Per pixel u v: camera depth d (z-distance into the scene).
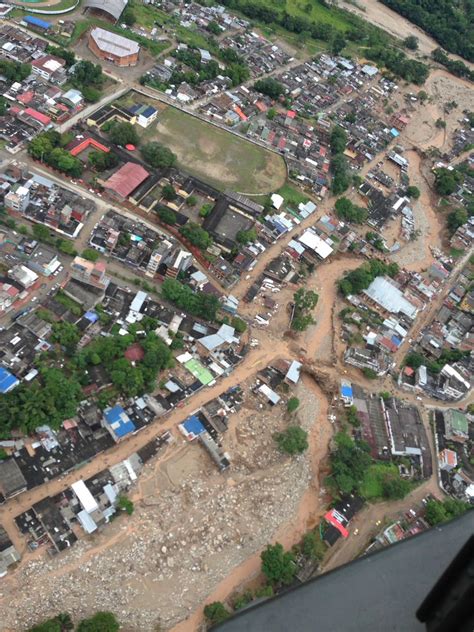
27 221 135.50
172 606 91.50
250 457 112.31
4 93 161.88
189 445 110.25
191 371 120.06
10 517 93.06
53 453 100.38
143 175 153.12
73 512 95.25
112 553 93.19
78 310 120.31
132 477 101.81
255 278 146.50
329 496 112.06
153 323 123.94
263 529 103.88
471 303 157.88
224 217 155.75
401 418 127.44
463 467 122.81
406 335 149.00
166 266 135.25
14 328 114.50
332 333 141.38
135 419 108.69
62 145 154.62
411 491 116.69
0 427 99.00
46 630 80.88
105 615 84.31
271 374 126.62
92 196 147.38
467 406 135.62
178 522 99.81
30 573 88.12
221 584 96.00
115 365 111.12
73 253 130.62
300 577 97.25
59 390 103.31
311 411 124.81
